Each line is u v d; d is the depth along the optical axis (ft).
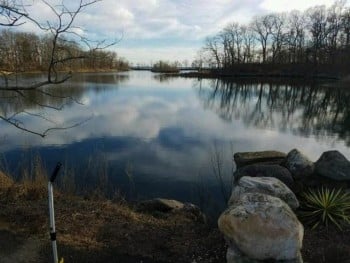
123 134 51.47
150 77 242.17
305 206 18.67
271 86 159.43
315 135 55.36
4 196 20.20
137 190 29.12
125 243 16.25
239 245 13.42
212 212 24.84
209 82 190.39
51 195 12.00
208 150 43.34
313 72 210.38
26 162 34.94
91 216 18.60
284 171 20.51
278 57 240.12
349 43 184.75
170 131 55.47
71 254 15.05
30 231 16.56
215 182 31.22
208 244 16.34
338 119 70.69
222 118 71.05
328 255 14.78
